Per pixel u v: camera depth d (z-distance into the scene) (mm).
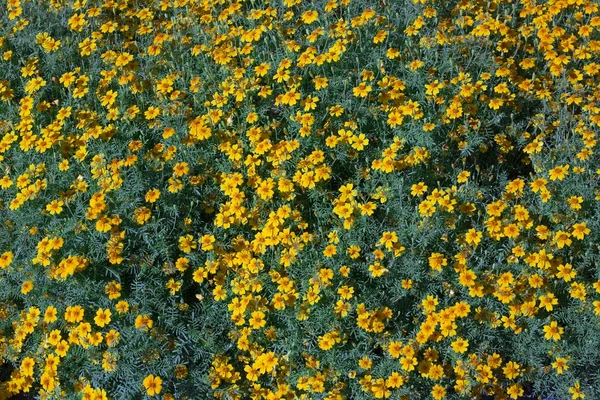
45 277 972
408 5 1251
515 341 968
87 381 916
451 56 1182
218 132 1101
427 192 1083
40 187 1013
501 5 1288
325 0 1280
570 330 965
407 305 990
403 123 1103
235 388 931
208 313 978
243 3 1340
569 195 1033
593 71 1156
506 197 1041
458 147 1111
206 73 1178
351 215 999
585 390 951
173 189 1018
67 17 1328
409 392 915
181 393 922
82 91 1149
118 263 985
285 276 983
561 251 1005
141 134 1107
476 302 971
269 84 1167
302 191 1056
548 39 1190
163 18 1380
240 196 1018
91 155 1092
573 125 1133
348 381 943
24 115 1110
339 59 1149
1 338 951
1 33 1282
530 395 974
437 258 963
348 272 956
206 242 992
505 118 1163
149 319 920
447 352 943
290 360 940
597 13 1256
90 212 973
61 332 952
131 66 1210
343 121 1115
